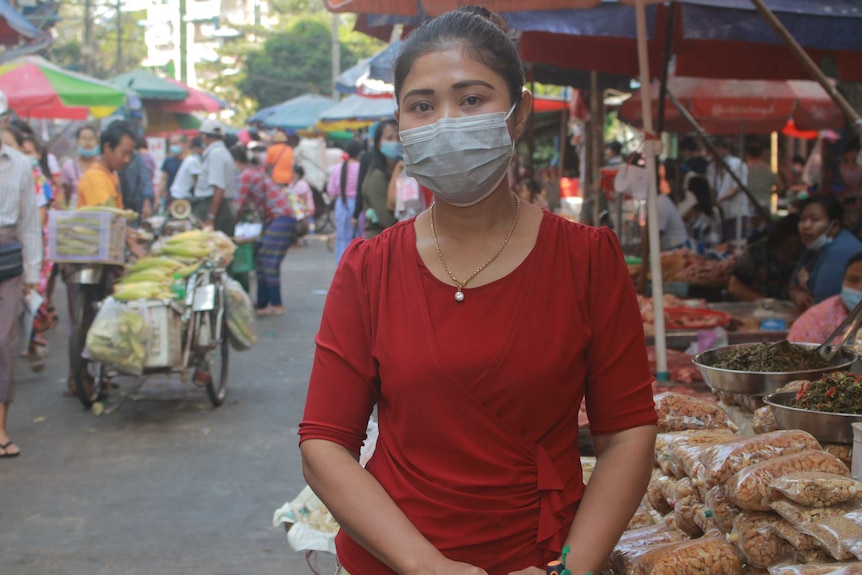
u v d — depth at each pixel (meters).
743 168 12.59
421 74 1.91
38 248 5.86
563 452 1.91
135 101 20.03
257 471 5.53
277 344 9.58
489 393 1.83
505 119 1.88
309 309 11.94
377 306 1.93
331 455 1.91
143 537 4.50
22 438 6.21
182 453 5.89
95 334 6.27
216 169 9.95
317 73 44.69
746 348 3.32
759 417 2.82
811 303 6.22
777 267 7.75
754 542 2.20
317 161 24.38
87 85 13.62
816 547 2.14
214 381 7.88
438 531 1.86
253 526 4.66
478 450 1.85
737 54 8.03
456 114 1.88
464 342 1.84
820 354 3.16
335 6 4.36
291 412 6.90
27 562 4.20
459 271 1.90
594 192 9.27
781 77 8.09
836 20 5.87
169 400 7.24
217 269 6.96
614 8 5.97
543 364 1.84
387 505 1.85
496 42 1.92
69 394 7.38
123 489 5.20
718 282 8.10
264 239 11.42
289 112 29.34
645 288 7.93
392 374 1.88
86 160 9.70
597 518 1.85
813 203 5.93
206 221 10.15
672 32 6.23
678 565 2.19
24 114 15.10
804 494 2.11
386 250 1.96
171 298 6.46
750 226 11.43
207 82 54.31
